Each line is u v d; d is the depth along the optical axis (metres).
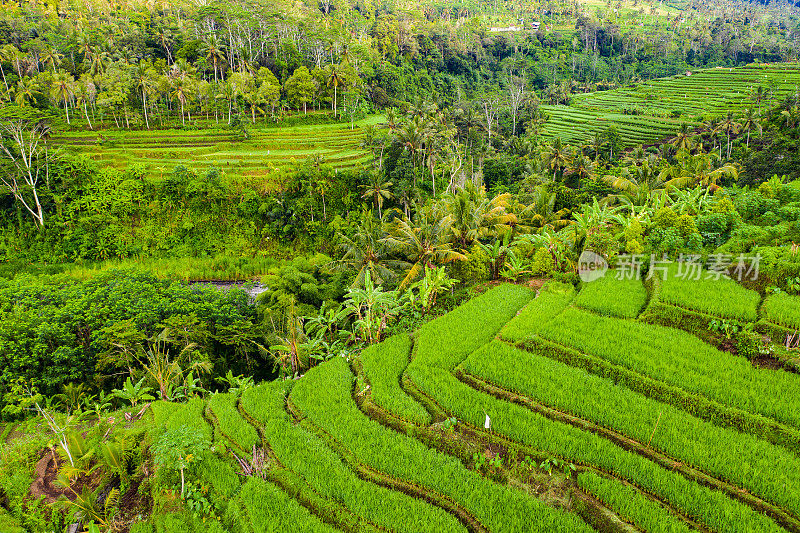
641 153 61.91
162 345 20.23
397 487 9.51
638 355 12.23
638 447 9.61
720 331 13.11
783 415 9.78
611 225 21.81
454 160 51.19
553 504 8.69
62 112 60.69
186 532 8.99
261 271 40.09
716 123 62.25
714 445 9.34
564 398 11.05
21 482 10.98
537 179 44.50
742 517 7.81
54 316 20.30
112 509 10.08
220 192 43.12
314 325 17.86
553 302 15.89
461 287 20.73
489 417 10.63
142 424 13.20
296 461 10.26
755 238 17.19
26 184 39.59
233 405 12.88
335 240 42.34
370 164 50.25
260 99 60.69
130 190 42.72
